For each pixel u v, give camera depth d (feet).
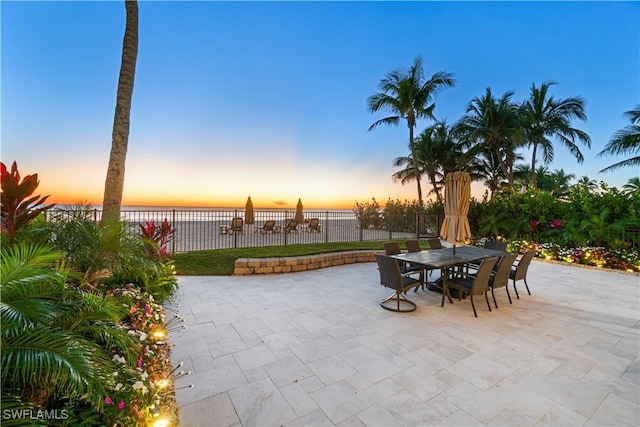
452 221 14.71
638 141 30.66
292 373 7.73
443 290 13.34
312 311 12.55
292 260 19.90
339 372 7.79
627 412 6.23
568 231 24.84
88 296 5.82
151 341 7.60
